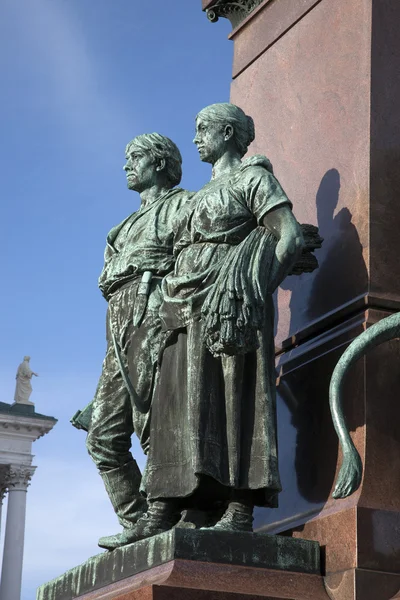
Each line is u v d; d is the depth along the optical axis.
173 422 5.73
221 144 6.15
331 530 5.62
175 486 5.63
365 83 6.45
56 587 6.05
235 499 5.60
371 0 6.57
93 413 6.40
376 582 5.42
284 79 7.22
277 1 7.47
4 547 48.19
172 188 6.53
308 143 6.83
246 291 5.46
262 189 5.74
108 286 6.37
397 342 5.93
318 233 6.48
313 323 6.36
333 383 5.57
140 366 6.12
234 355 5.51
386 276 6.11
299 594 5.38
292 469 6.16
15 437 49.50
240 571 5.28
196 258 5.76
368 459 5.68
